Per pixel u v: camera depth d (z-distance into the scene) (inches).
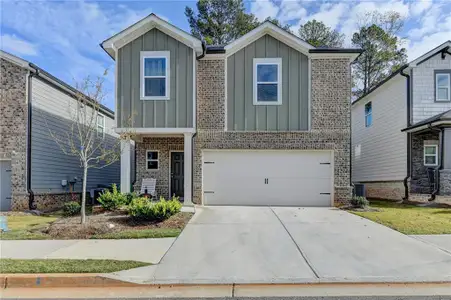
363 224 344.2
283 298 175.3
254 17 1092.5
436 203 498.3
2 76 478.0
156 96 463.8
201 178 484.4
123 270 206.8
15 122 475.8
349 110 483.8
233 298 175.8
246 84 490.6
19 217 419.2
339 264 221.5
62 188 568.1
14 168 472.4
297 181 487.5
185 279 194.9
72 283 192.4
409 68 561.3
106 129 724.0
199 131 487.2
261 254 243.9
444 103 557.0
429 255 239.8
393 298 174.9
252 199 488.1
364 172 762.2
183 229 323.9
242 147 485.4
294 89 488.7
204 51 475.5
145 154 526.9
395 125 610.2
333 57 487.2
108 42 457.4
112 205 398.9
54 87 544.1
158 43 466.6
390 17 1117.1
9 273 197.6
